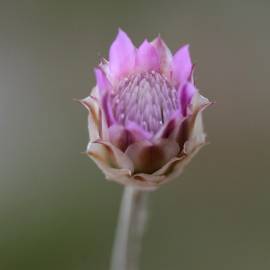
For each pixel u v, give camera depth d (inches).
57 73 9.4
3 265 8.3
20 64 9.5
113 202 8.5
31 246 8.4
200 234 8.3
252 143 8.9
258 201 8.5
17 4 9.8
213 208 8.4
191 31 9.7
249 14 9.9
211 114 9.1
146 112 6.3
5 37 9.7
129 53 6.4
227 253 8.3
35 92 9.3
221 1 9.9
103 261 8.3
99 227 8.4
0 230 8.4
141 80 6.3
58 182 8.6
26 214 8.5
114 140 6.3
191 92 6.2
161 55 6.4
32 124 9.1
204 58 9.6
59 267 8.3
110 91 6.3
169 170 6.3
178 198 8.4
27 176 8.7
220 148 8.9
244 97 9.3
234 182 8.6
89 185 8.6
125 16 9.8
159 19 9.7
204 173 8.6
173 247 8.3
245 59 9.6
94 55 9.6
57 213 8.5
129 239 6.7
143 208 6.7
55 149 8.9
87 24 9.8
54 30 9.7
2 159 8.9
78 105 9.2
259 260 8.2
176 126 6.2
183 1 9.8
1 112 9.2
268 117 9.2
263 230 8.4
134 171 6.3
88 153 6.3
